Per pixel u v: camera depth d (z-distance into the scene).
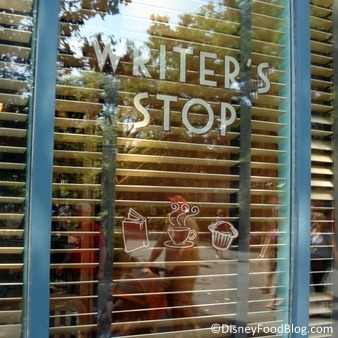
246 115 1.96
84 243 1.69
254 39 1.99
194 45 1.95
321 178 1.95
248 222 1.92
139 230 1.84
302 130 1.90
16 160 1.58
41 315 1.54
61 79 1.71
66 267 1.65
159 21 1.90
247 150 1.95
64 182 1.68
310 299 1.88
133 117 1.86
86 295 1.69
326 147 1.97
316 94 2.00
